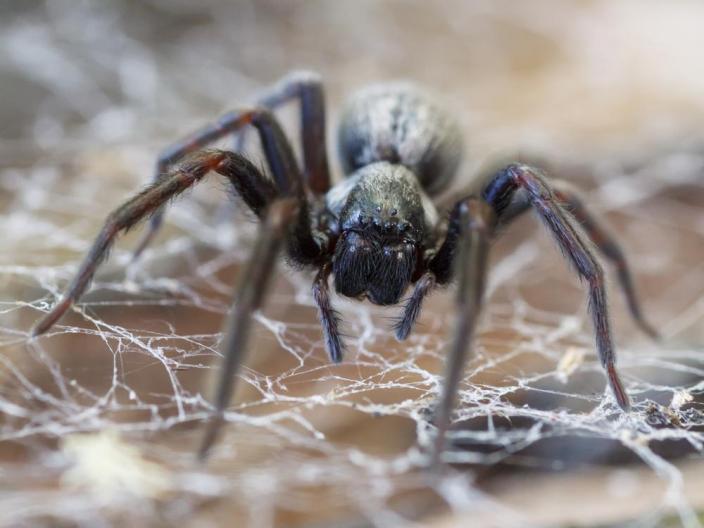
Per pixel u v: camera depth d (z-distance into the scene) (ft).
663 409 0.18
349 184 0.20
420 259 0.19
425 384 0.19
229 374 0.16
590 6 0.38
